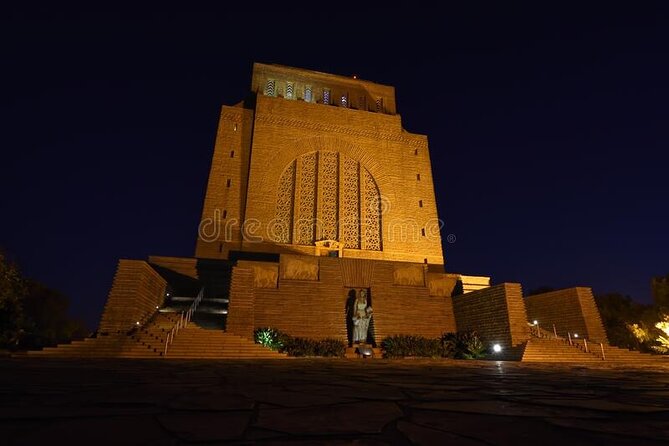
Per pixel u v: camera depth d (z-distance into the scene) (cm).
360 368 950
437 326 2509
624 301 3453
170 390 445
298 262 2406
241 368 895
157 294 2175
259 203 3216
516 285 2186
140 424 266
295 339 2095
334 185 3500
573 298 2348
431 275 2753
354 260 2506
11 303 1706
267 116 3500
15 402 350
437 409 334
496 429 262
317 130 3594
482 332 2288
